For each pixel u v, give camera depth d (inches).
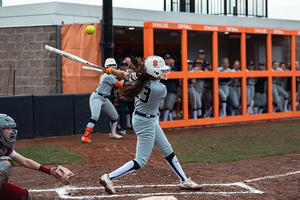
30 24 564.7
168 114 568.7
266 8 794.8
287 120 681.6
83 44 518.6
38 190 252.8
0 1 581.6
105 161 350.0
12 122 197.0
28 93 576.1
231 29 612.4
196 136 502.6
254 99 671.1
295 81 703.1
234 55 778.8
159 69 226.4
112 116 467.8
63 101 489.4
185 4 732.7
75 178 286.2
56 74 553.9
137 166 236.2
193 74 578.2
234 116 629.9
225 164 341.1
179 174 252.7
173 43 832.9
